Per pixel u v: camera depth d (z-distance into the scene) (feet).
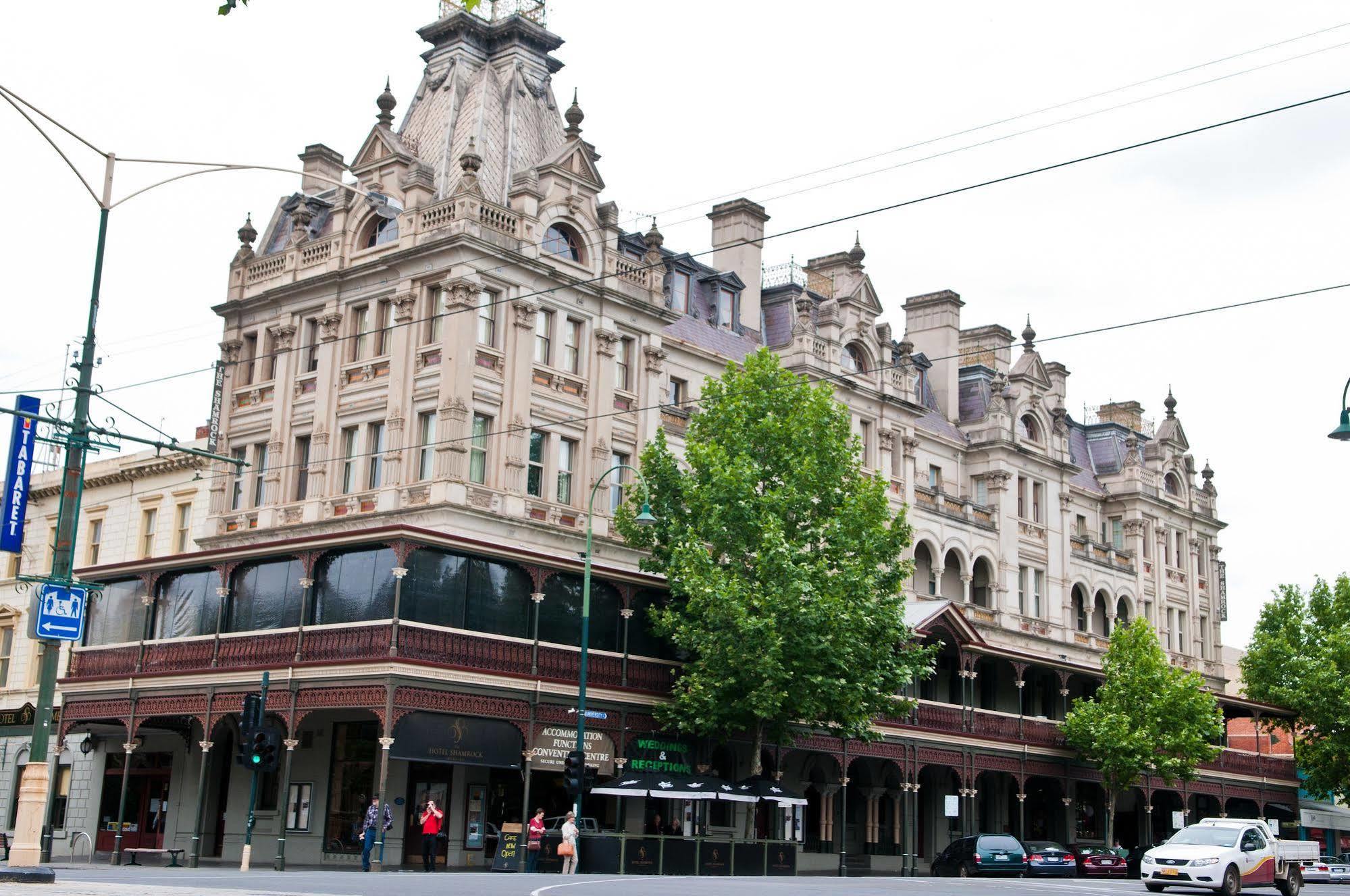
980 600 216.33
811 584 139.54
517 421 151.64
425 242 152.46
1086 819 220.43
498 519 147.13
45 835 146.41
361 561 130.72
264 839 147.84
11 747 185.16
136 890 71.20
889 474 197.16
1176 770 197.06
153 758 162.91
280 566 137.18
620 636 146.00
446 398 147.13
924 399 220.43
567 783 122.52
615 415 163.22
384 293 157.99
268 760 112.37
